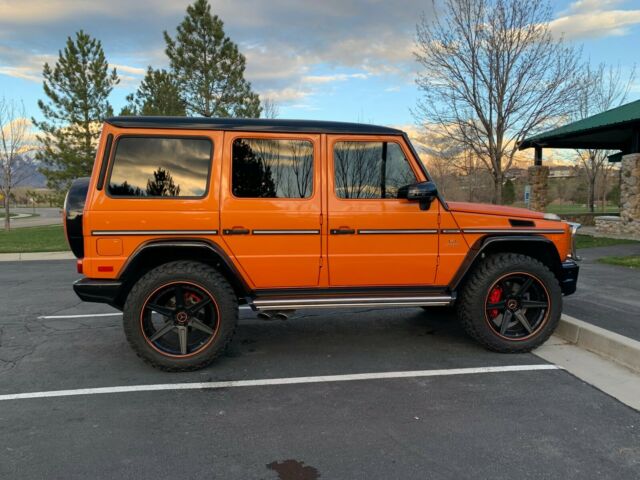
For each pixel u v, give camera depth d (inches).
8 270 396.5
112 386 148.9
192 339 167.9
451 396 139.6
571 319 191.6
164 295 160.1
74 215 154.5
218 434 118.8
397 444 113.5
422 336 198.7
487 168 658.2
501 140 565.3
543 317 174.4
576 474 101.1
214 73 730.8
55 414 130.0
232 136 157.9
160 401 138.0
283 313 167.3
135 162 154.2
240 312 241.6
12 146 871.7
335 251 162.9
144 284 153.3
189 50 737.0
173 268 154.9
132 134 153.6
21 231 887.1
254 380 153.2
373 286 169.8
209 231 155.9
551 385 146.6
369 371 159.9
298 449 111.7
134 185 154.0
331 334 202.7
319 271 164.1
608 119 579.8
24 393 143.6
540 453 109.1
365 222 162.9
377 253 164.9
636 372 156.3
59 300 273.6
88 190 153.3
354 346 186.5
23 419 127.0
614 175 1411.2
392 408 132.3
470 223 169.0
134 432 120.0
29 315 238.2
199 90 726.5
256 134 159.0
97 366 166.6
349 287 168.4
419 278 169.6
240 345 188.5
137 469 103.9
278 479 100.3
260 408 133.1
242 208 156.9
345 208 162.1
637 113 546.9
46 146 845.2
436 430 119.9
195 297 161.0
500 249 178.9
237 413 130.2
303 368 163.5
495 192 580.1
